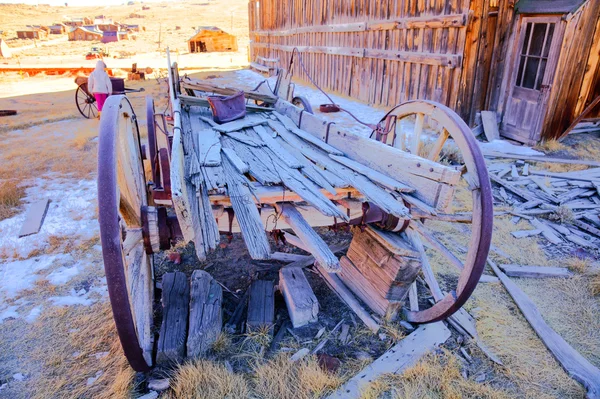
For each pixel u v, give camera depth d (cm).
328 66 1540
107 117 234
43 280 385
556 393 270
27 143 856
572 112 854
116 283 200
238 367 285
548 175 670
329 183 295
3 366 285
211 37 4941
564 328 332
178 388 259
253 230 241
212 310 313
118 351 296
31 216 515
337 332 322
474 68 869
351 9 1302
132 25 8944
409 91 1063
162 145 494
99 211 198
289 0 1853
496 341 314
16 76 2248
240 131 429
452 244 459
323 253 227
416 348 302
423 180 272
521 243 468
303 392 263
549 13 776
